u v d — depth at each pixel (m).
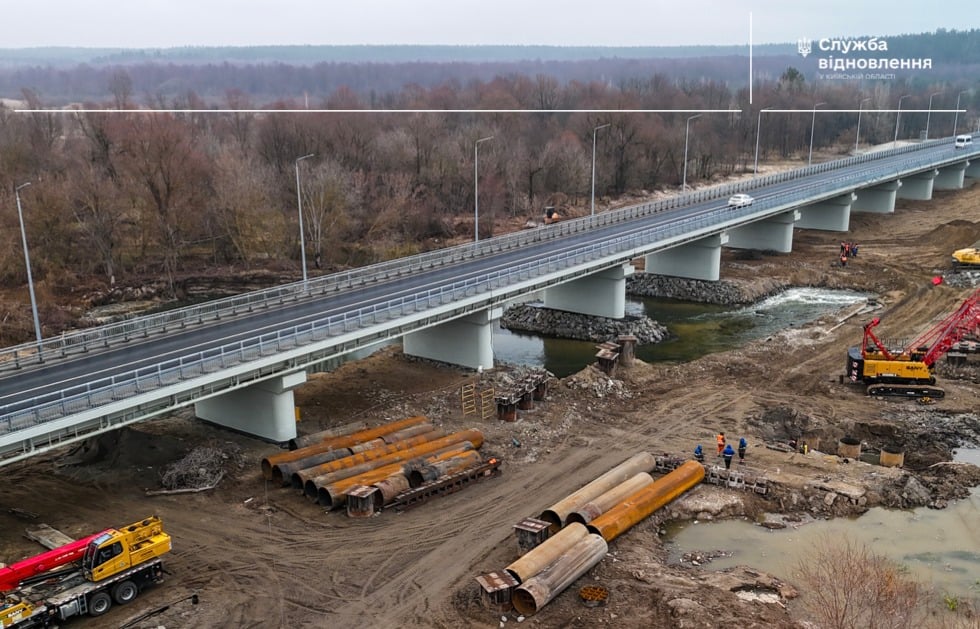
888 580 31.81
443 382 60.03
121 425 39.06
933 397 57.16
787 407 55.44
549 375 59.88
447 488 42.06
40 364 46.62
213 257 108.38
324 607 32.31
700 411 54.91
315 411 53.72
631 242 75.69
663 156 164.88
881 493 42.47
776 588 33.72
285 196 114.94
